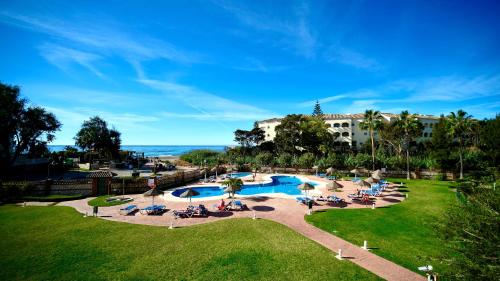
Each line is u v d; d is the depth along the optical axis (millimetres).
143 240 15867
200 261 13086
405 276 11867
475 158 40062
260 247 14742
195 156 75000
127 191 31219
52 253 14055
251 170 53656
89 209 23562
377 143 76688
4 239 16094
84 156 68375
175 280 11391
